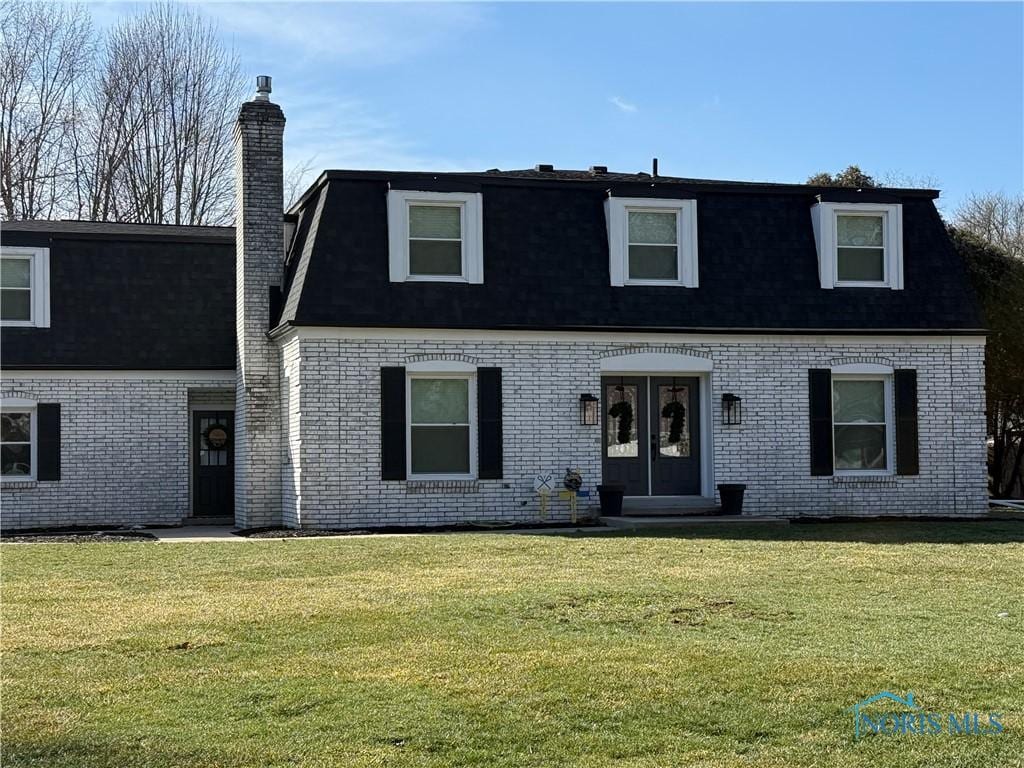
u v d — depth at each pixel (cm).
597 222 2316
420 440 2194
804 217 2398
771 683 942
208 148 4331
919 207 2445
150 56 4256
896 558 1630
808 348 2323
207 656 1047
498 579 1442
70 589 1416
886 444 2366
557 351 2233
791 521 2184
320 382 2136
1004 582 1430
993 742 818
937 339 2372
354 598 1317
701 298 2292
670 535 1930
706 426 2302
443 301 2189
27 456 2438
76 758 787
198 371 2502
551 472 2217
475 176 2264
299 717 866
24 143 4088
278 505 2302
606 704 891
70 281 2494
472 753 792
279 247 2350
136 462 2467
